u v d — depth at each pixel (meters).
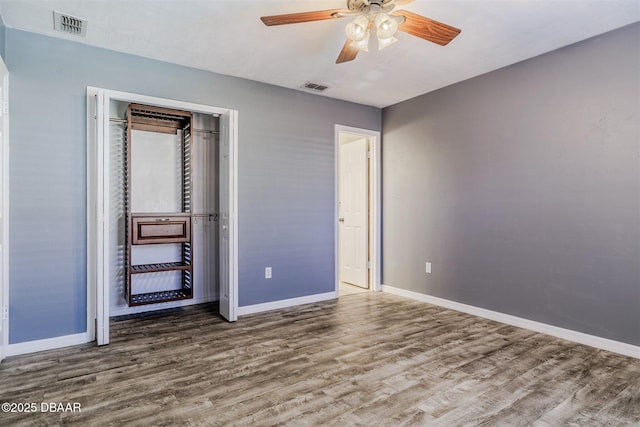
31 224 2.61
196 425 1.71
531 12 2.34
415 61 3.13
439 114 3.85
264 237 3.67
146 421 1.74
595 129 2.68
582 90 2.74
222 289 3.44
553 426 1.71
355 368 2.32
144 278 3.62
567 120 2.83
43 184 2.65
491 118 3.36
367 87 3.80
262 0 2.24
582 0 2.21
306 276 3.96
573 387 2.08
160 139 3.67
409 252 4.21
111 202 3.41
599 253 2.67
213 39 2.74
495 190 3.34
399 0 1.91
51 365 2.36
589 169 2.71
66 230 2.74
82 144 2.80
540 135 3.00
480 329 3.09
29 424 1.71
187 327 3.12
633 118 2.50
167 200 3.71
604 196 2.64
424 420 1.76
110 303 3.43
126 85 2.98
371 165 4.61
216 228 3.97
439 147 3.86
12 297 2.54
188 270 3.59
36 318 2.63
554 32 2.61
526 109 3.09
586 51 2.72
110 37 2.71
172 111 3.31
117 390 2.03
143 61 3.05
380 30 1.93
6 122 2.49
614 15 2.38
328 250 4.13
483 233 3.44
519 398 1.96
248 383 2.12
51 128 2.69
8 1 2.22
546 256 2.97
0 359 2.40
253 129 3.60
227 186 3.31
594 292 2.69
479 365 2.37
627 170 2.53
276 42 2.79
